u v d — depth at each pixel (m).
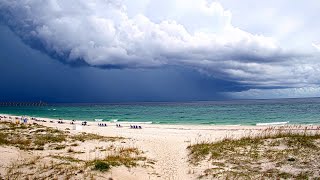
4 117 69.50
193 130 43.47
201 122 68.44
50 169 16.05
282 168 16.20
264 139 24.27
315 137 23.55
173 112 117.81
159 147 25.73
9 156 18.91
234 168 16.86
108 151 23.17
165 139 30.95
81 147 24.75
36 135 29.34
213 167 17.48
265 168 16.50
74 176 14.80
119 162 18.09
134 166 17.75
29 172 15.69
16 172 15.52
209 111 121.06
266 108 137.00
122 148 24.23
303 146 20.45
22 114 108.00
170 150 24.30
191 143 27.59
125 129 45.09
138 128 47.19
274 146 21.30
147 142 28.36
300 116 81.12
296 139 22.25
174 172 17.30
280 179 14.63
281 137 24.64
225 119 77.00
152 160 20.36
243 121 69.81
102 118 86.12
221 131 41.34
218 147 22.45
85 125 53.31
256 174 15.51
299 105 163.12
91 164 16.92
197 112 115.19
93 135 33.28
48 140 26.98
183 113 109.31
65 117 90.56
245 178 14.92
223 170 16.59
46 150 23.11
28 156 19.59
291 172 15.44
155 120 76.50
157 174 16.75
